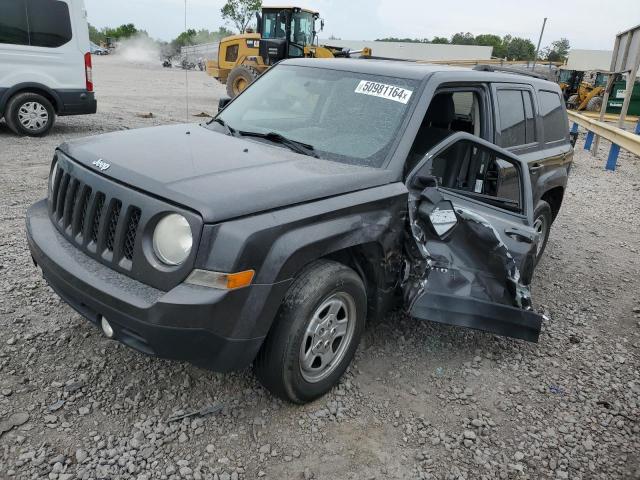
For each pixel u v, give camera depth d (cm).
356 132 373
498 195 448
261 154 344
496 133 454
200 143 357
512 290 373
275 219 274
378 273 346
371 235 321
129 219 279
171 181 279
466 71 444
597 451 316
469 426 326
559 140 585
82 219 306
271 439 296
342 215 305
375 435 308
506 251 364
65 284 290
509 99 488
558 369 398
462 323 357
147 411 305
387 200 332
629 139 1027
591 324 475
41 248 309
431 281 359
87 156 318
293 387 305
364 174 332
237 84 1891
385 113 378
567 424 337
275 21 1788
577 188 1032
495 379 376
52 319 384
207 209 259
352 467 284
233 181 287
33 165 808
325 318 313
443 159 418
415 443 306
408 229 351
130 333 274
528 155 501
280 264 272
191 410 309
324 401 331
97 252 291
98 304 273
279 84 445
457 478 285
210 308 255
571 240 714
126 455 274
